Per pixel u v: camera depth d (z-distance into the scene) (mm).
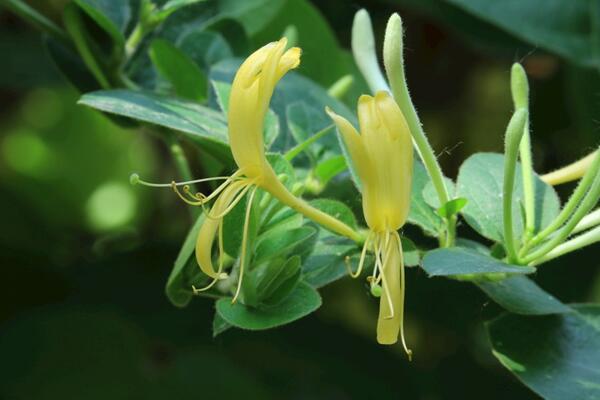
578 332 469
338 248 454
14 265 605
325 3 597
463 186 458
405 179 421
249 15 541
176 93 518
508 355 466
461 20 595
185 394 595
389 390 613
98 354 592
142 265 618
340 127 418
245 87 422
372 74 475
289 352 614
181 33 531
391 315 422
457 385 612
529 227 449
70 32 510
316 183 484
